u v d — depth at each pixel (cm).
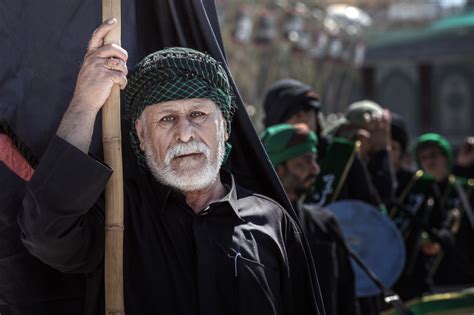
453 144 2350
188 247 281
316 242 426
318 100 555
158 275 277
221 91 287
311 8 1374
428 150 765
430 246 663
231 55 1298
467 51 2180
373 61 2227
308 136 448
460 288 716
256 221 291
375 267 536
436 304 656
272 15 1246
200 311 274
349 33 1498
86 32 303
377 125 600
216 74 285
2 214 287
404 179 667
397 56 2208
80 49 302
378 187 603
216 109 285
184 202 286
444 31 2125
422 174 671
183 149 279
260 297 279
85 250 271
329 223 443
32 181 261
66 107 301
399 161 692
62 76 301
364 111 597
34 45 298
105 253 274
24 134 295
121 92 307
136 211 284
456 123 2370
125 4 313
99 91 267
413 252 636
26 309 290
